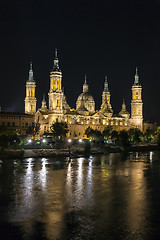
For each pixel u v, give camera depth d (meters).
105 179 99.44
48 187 86.44
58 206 68.94
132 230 55.78
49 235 53.59
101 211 65.88
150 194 80.06
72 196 77.19
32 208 67.44
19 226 57.41
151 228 56.72
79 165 130.88
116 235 53.69
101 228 56.66
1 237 52.78
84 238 52.56
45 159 149.75
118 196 77.69
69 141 191.88
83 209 67.12
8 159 146.75
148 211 66.06
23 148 165.75
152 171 116.19
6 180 94.94
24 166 123.12
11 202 71.62
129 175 107.12
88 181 95.62
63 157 161.62
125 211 66.00
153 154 190.00
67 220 60.44
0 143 156.00
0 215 62.91
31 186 87.44
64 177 101.50
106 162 143.38
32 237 52.84
